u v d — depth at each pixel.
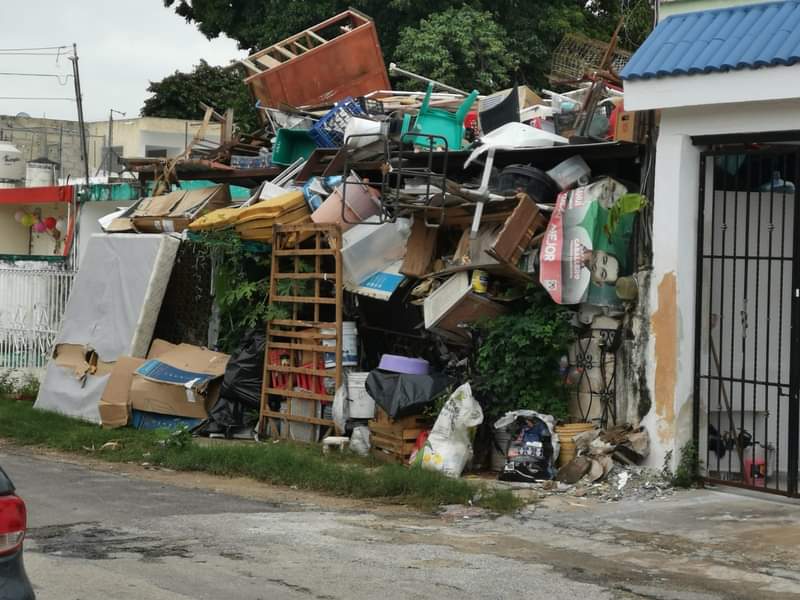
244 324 13.77
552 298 10.80
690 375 10.02
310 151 14.84
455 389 11.14
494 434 11.04
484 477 10.78
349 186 12.64
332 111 14.00
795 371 9.45
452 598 6.41
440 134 12.79
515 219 10.73
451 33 21.89
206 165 15.80
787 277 10.09
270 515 8.98
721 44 9.65
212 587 6.53
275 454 11.16
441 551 7.68
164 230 15.05
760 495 9.62
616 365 10.62
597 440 10.27
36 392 16.42
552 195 11.25
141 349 14.20
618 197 10.68
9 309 17.67
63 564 7.08
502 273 11.34
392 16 23.53
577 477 10.07
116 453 12.41
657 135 10.23
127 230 15.47
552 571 7.14
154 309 14.15
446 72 21.73
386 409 11.03
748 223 9.87
